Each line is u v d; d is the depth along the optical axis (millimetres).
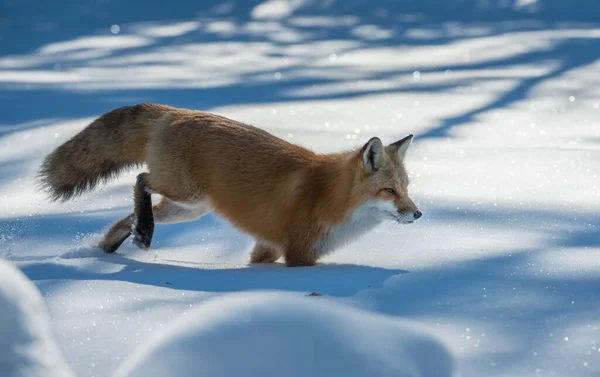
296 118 15148
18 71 21859
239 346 2859
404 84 19891
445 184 10117
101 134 8125
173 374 2811
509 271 6230
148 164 7770
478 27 34062
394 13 40656
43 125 13477
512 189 9727
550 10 39094
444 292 5520
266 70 22750
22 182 10188
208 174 7656
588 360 4137
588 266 6305
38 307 3109
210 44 29062
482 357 4188
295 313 2979
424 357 3174
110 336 4438
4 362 2896
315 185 7441
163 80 20250
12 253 7480
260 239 7711
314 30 33844
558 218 8281
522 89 18734
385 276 6160
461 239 7582
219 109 15945
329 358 2865
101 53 26656
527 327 4668
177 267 6738
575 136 13469
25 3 41156
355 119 15172
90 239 7980
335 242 7445
